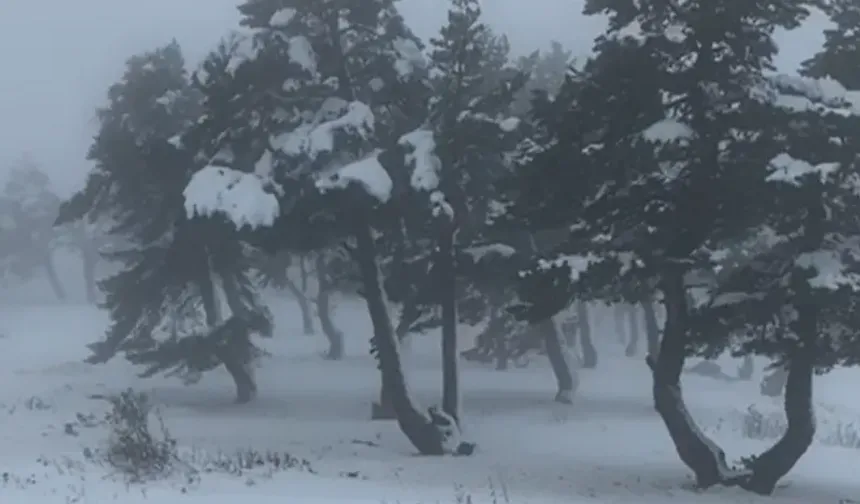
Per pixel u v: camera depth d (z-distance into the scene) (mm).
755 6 42062
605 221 45188
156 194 71812
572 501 37906
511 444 56844
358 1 54562
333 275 83062
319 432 58875
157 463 37812
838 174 40500
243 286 77375
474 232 59250
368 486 38938
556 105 45594
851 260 41406
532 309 45750
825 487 45875
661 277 45219
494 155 55406
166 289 74812
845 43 44781
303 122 54125
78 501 30812
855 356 41719
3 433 52750
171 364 72625
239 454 43812
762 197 41750
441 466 47250
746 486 43781
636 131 44250
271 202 50281
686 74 43469
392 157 52281
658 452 54969
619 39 43625
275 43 53375
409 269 60344
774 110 41469
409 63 55625
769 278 42875
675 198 42812
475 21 55844
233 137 55219
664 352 45031
